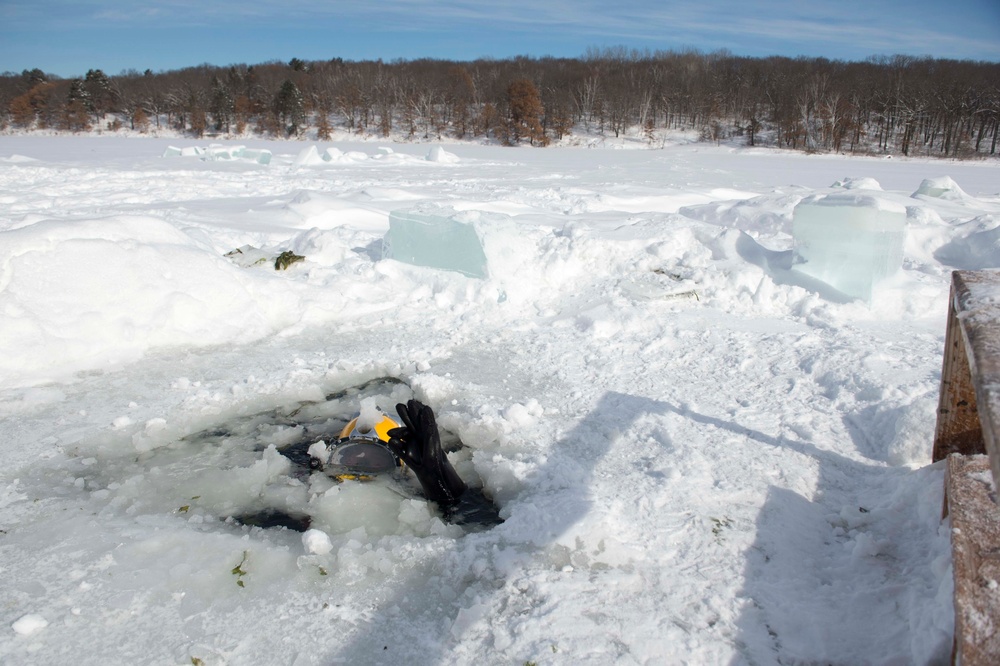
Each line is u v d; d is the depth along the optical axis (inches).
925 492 123.3
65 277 219.3
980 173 1363.2
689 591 108.0
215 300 242.7
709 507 130.3
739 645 97.2
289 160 1290.6
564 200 606.5
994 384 68.3
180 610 108.5
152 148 1692.9
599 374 200.7
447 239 282.5
